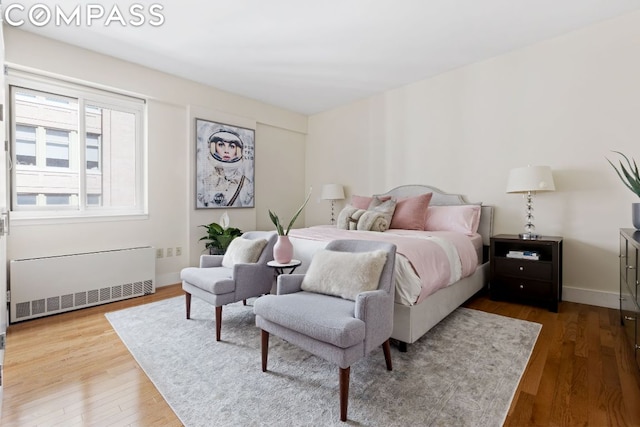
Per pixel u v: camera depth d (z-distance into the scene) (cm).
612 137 278
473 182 358
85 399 156
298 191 527
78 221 304
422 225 346
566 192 301
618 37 271
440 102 379
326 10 251
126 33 281
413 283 197
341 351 141
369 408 147
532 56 314
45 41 282
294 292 197
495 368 181
